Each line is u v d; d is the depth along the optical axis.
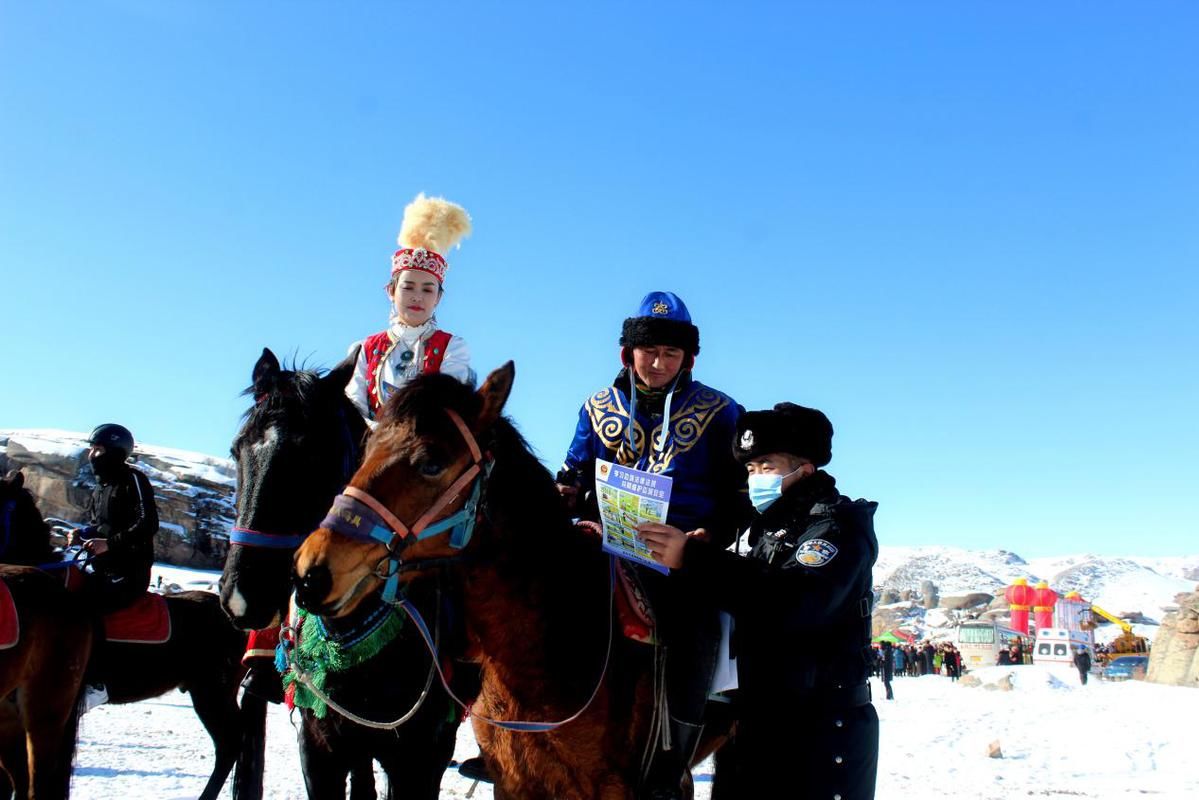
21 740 6.67
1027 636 63.28
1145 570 134.62
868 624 3.58
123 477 7.59
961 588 123.81
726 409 4.37
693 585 3.53
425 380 3.32
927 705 24.58
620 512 3.46
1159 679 38.72
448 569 3.48
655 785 3.52
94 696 7.29
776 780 3.44
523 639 3.41
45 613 6.32
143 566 7.52
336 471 4.25
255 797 5.97
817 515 3.53
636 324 4.31
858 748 3.41
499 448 3.50
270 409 4.21
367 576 3.08
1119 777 12.07
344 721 4.17
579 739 3.46
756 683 3.56
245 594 3.93
